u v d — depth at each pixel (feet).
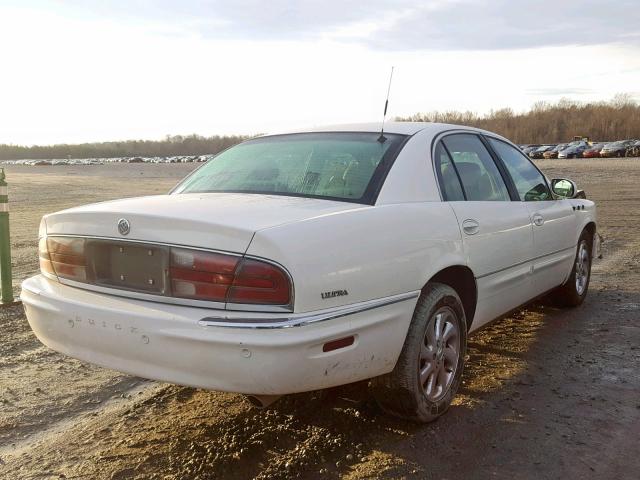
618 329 16.55
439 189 11.60
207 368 8.36
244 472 9.42
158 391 12.71
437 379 11.03
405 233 10.05
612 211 48.83
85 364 14.37
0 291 20.93
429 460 9.75
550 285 16.26
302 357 8.34
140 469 9.57
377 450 10.06
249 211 9.30
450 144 12.85
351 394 11.87
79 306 9.34
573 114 367.04
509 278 13.41
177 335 8.40
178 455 9.98
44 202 64.95
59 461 9.89
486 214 12.44
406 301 9.95
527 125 359.66
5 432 10.93
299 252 8.43
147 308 8.82
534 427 10.89
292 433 10.64
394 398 10.37
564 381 13.01
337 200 10.39
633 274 23.76
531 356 14.58
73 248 9.87
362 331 9.12
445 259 10.85
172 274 8.75
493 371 13.64
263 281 8.28
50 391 12.76
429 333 10.69
